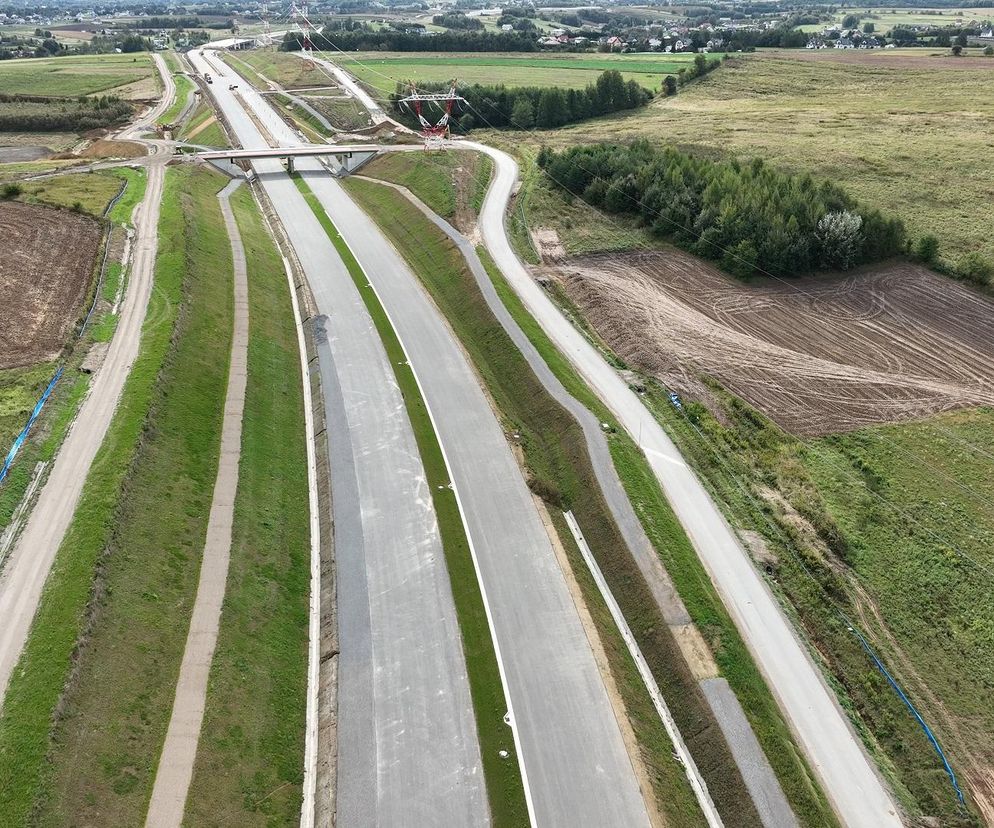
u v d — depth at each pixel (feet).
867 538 139.54
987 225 243.40
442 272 232.94
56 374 153.89
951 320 204.03
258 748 95.86
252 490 136.26
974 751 105.81
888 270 229.66
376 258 244.83
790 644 114.62
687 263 239.71
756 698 105.29
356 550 128.47
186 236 222.07
